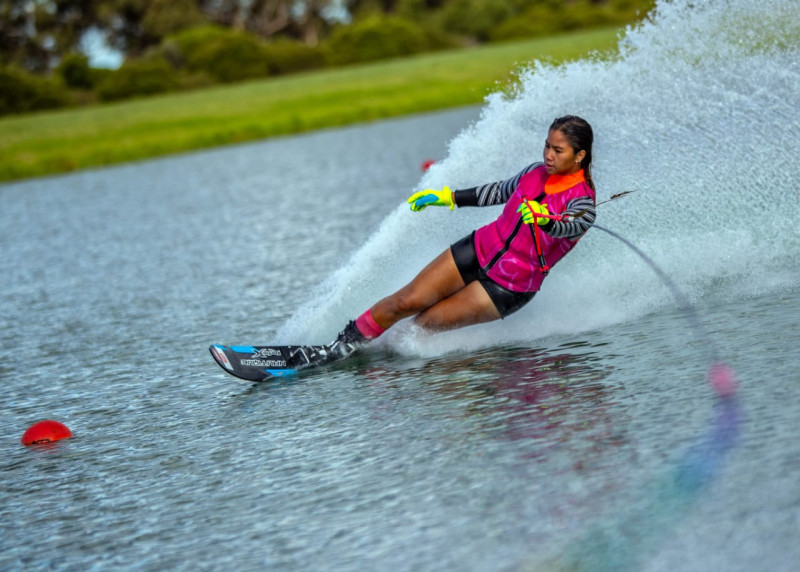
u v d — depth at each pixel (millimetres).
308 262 24453
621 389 11844
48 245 33594
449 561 8578
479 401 12305
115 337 19250
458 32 148375
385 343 15508
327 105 78875
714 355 12445
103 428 13789
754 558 7961
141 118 82688
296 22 199375
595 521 8875
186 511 10492
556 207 13445
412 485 10172
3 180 62250
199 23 185125
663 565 8094
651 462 9742
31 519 10883
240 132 70188
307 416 12922
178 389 15219
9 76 109500
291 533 9562
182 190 45625
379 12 187875
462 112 67625
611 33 105000
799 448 9453
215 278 24062
